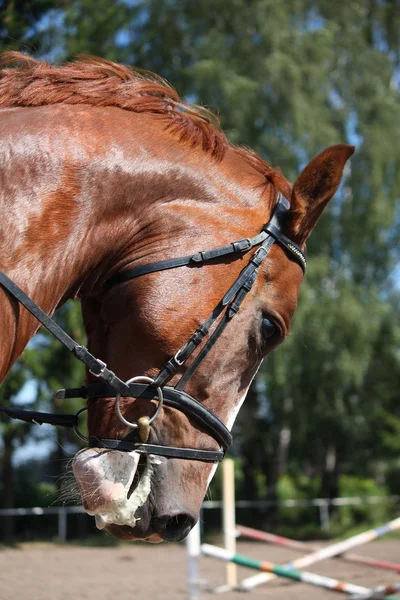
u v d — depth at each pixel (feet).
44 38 28.12
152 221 6.17
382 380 58.39
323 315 52.31
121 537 5.98
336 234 58.70
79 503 6.02
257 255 6.33
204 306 6.05
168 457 5.93
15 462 49.47
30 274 5.57
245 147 7.25
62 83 6.44
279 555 39.37
